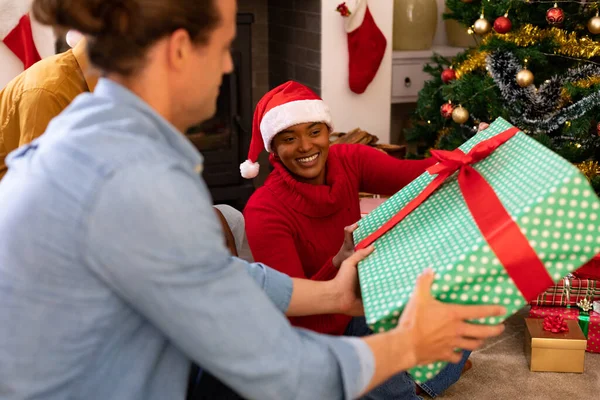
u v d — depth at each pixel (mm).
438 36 3805
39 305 802
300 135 1668
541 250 939
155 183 797
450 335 954
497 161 1137
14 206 811
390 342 931
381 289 1034
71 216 784
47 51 2871
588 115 2545
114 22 828
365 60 3223
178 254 800
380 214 1310
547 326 2086
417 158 3098
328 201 1671
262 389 860
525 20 2627
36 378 818
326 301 1181
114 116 845
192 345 837
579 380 2014
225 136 3354
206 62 898
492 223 978
